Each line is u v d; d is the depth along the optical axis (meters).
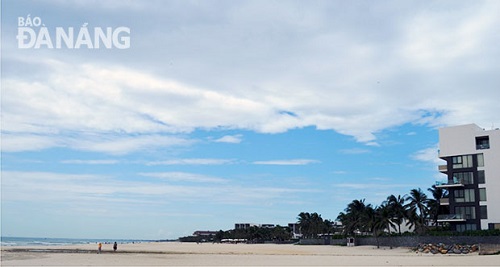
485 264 53.88
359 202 155.00
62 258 73.19
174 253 104.06
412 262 60.53
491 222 102.19
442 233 100.25
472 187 105.94
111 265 59.38
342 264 58.97
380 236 125.12
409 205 124.00
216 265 59.56
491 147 105.31
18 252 94.81
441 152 111.62
